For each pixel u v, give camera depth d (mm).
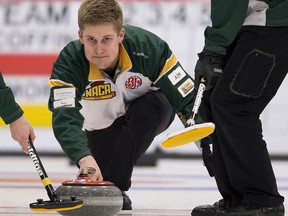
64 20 23312
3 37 23375
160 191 13820
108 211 7906
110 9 8773
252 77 7820
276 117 22953
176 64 9867
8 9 23406
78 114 9133
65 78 9227
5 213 9562
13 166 20484
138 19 23266
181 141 7531
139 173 18641
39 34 23375
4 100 7660
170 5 23266
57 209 7238
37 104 23281
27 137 7758
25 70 23312
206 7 23234
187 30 23203
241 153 7895
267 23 7746
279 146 23016
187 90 9758
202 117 8430
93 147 10758
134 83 9852
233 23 7738
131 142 9789
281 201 8055
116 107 10086
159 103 10062
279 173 19172
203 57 8086
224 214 8133
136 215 9516
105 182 8031
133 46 9688
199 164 22094
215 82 8172
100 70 9602
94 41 8805
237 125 7883
